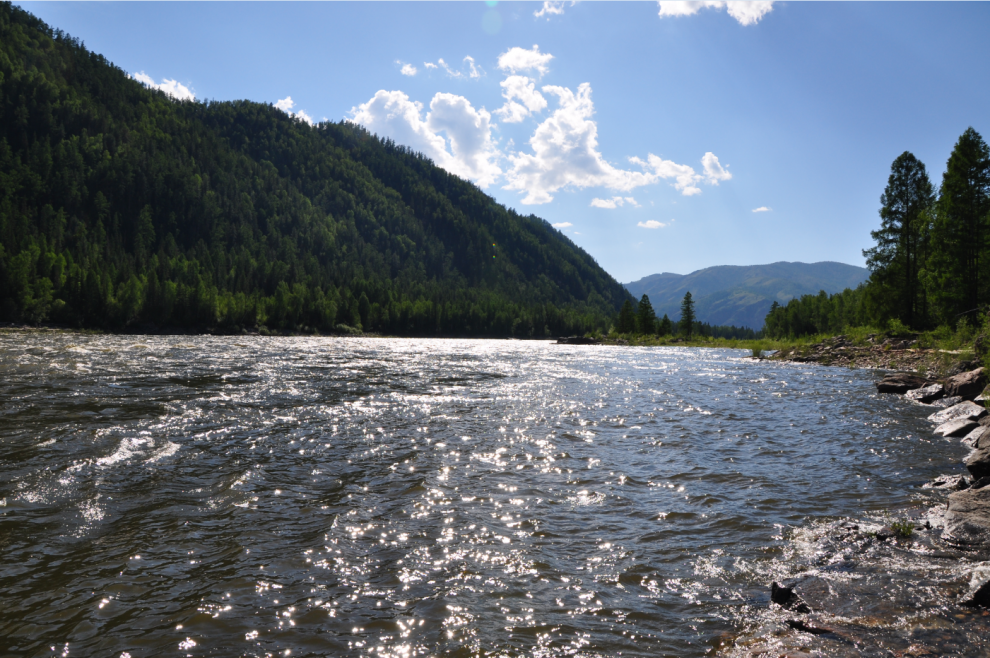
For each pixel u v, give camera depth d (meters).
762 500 8.42
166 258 138.25
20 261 95.00
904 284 49.81
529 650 4.42
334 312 134.88
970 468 9.28
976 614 4.66
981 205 42.97
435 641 4.54
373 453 10.94
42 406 14.51
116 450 10.27
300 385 21.55
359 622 4.82
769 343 73.06
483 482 9.18
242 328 116.44
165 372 24.27
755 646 4.36
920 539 6.69
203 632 4.59
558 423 14.65
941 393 19.77
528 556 6.29
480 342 108.94
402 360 39.56
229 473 9.18
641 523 7.40
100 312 97.31
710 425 14.72
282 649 4.38
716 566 6.08
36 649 4.28
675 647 4.46
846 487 9.16
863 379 28.25
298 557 6.12
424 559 6.16
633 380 27.20
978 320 40.31
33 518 6.95
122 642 4.41
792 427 14.56
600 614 5.03
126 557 5.96
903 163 49.62
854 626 4.53
